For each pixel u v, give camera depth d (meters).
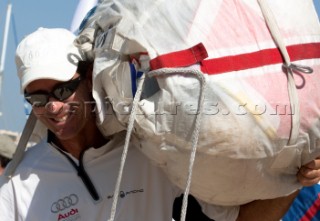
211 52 1.97
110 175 2.53
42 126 2.65
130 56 2.09
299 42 2.06
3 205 2.58
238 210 2.56
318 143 2.12
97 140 2.54
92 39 2.32
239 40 2.01
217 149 1.99
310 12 2.15
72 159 2.55
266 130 1.98
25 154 2.63
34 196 2.54
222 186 2.15
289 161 2.13
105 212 2.50
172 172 2.20
